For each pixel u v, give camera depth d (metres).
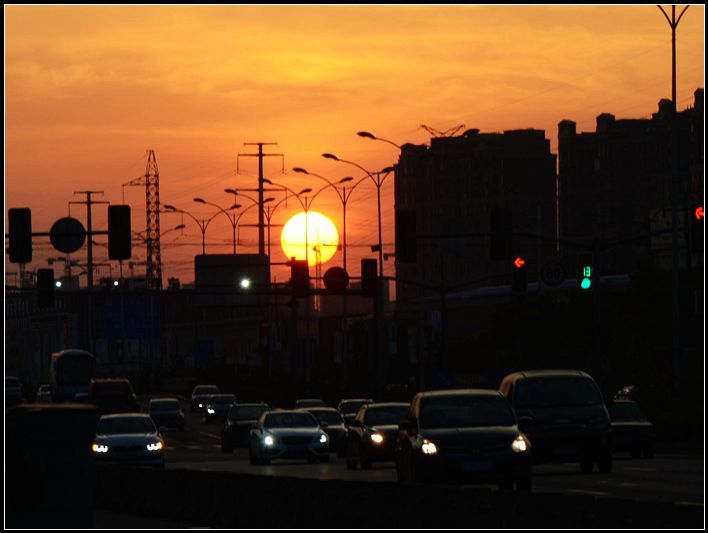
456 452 70.62
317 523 52.66
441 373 175.62
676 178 149.88
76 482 45.28
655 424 137.75
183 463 125.88
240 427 151.62
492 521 45.31
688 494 70.12
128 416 115.06
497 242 127.19
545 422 86.69
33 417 44.97
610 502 41.59
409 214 128.62
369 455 106.62
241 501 56.59
